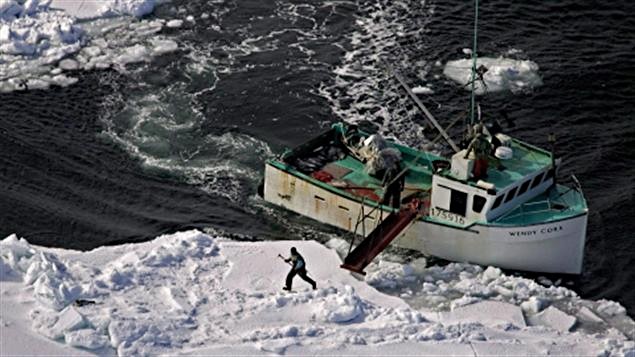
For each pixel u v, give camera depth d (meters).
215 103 194.00
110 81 199.50
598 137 187.75
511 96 197.25
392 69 188.00
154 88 197.88
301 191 165.75
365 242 153.12
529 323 142.38
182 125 187.50
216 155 180.50
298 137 185.25
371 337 130.12
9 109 190.25
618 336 140.12
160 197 170.12
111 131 185.25
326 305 135.62
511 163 159.25
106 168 176.00
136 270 142.12
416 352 127.38
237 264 147.50
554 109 194.75
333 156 173.25
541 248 154.50
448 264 157.50
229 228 164.00
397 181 157.38
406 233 159.50
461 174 154.75
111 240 159.25
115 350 123.62
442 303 146.25
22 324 125.69
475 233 154.38
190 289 139.88
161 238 153.50
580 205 156.75
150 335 125.50
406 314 135.88
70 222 162.88
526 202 158.50
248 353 124.69
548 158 161.00
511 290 149.38
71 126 186.25
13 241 141.88
